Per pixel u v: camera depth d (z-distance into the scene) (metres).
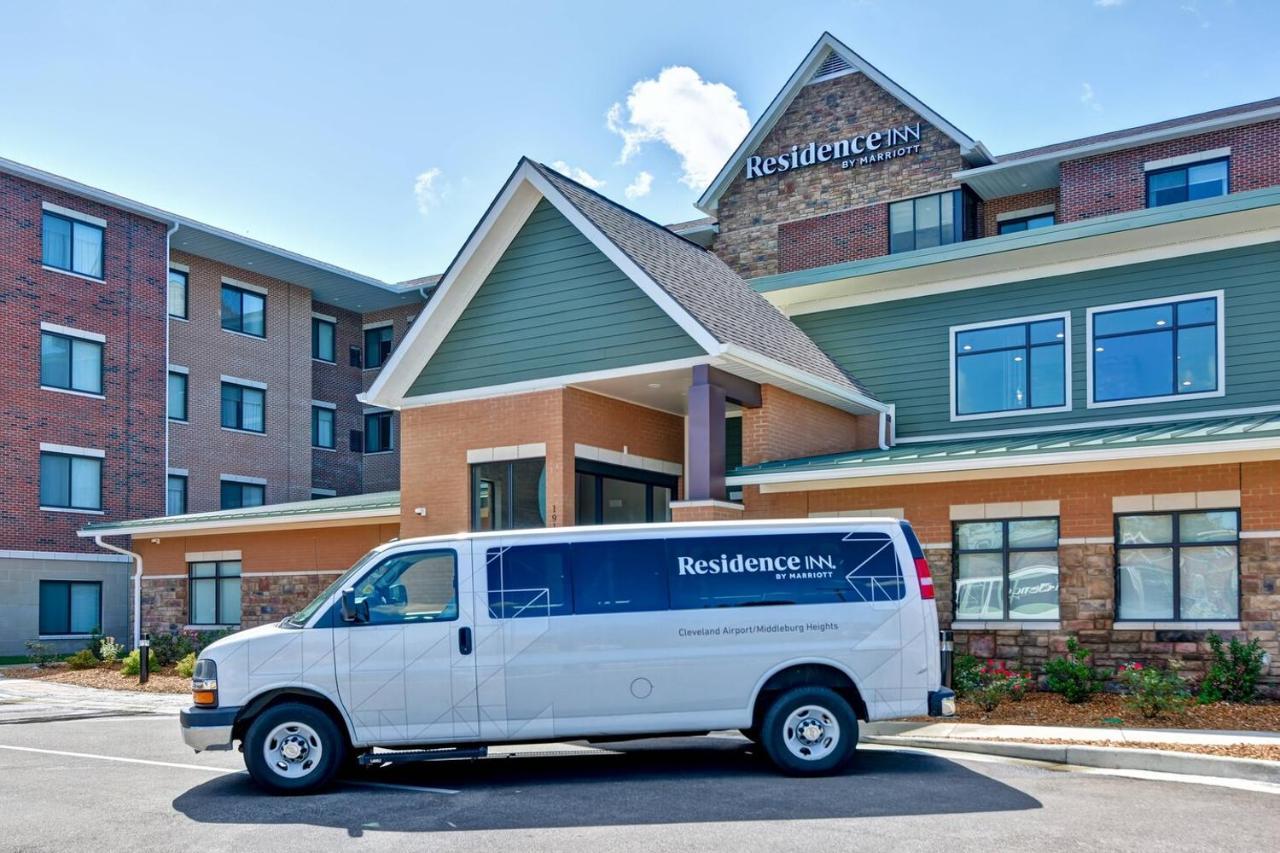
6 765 11.64
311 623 9.94
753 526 10.31
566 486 16.88
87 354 30.88
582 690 9.90
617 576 10.11
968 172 27.23
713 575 10.15
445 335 18.30
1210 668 13.88
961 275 20.27
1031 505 15.52
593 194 18.67
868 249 29.20
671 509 15.88
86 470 30.61
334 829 8.27
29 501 29.11
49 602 29.56
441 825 8.32
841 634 10.07
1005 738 11.32
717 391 16.17
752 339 17.06
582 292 17.00
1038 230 18.89
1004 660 15.38
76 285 30.62
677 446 19.75
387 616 9.98
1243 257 17.78
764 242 30.91
